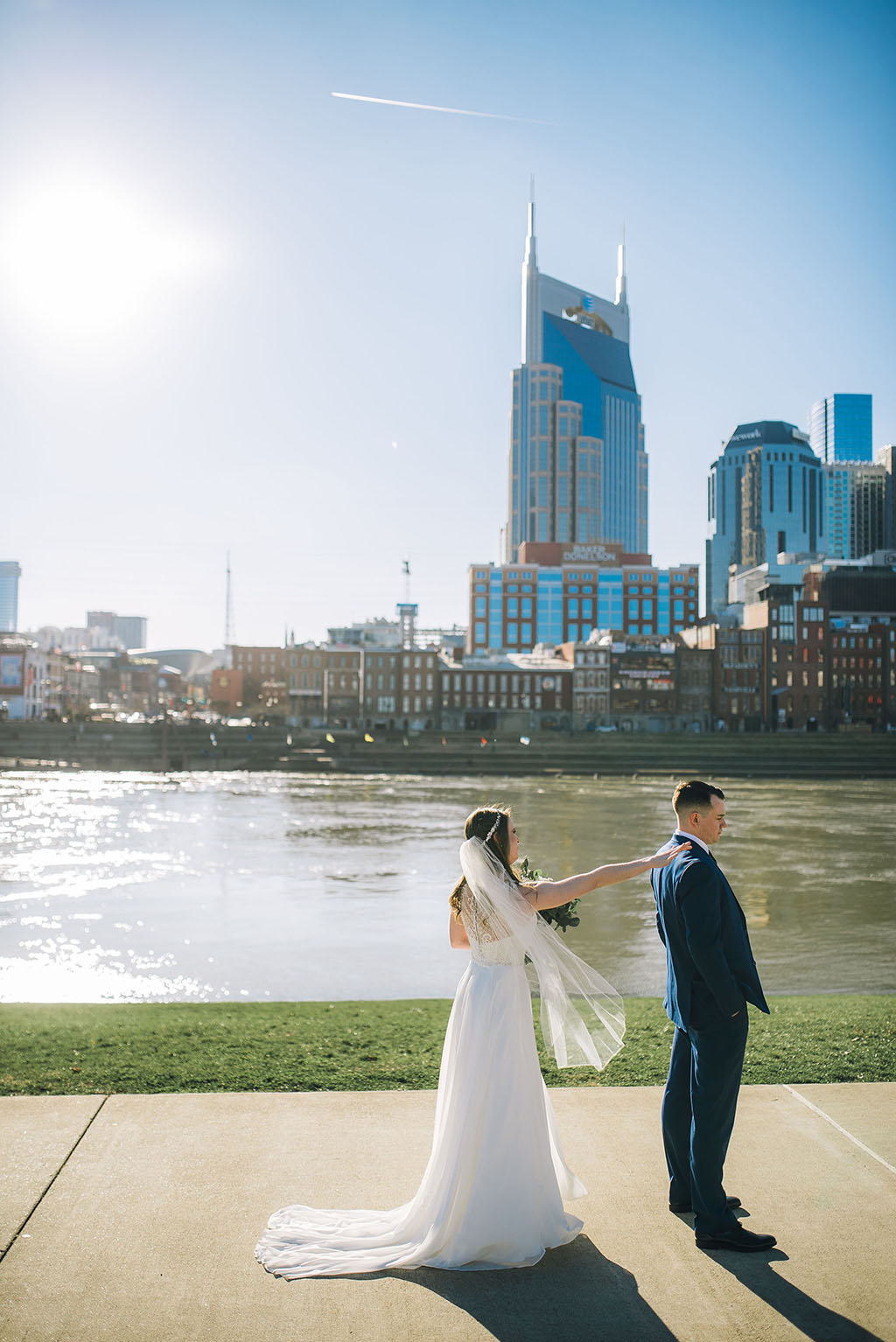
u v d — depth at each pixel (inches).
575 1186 204.5
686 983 196.9
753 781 3115.2
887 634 4847.4
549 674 4911.4
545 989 200.2
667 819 1820.9
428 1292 174.4
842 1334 162.1
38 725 3905.0
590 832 1590.8
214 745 3772.1
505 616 6830.7
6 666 5221.5
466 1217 184.4
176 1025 387.2
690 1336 161.6
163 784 2913.4
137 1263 180.7
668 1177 222.7
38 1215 198.2
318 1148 234.1
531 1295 173.9
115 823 1756.9
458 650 5196.9
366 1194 209.9
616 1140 243.3
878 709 4830.2
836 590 5531.5
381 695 4990.2
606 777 3262.8
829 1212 204.2
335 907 919.7
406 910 905.5
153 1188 211.5
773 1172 222.8
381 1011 426.3
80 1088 289.9
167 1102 265.6
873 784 3009.4
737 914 199.3
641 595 6850.4
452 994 594.6
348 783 2977.4
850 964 691.4
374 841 1492.4
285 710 6318.9
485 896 195.8
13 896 984.9
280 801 2281.0
